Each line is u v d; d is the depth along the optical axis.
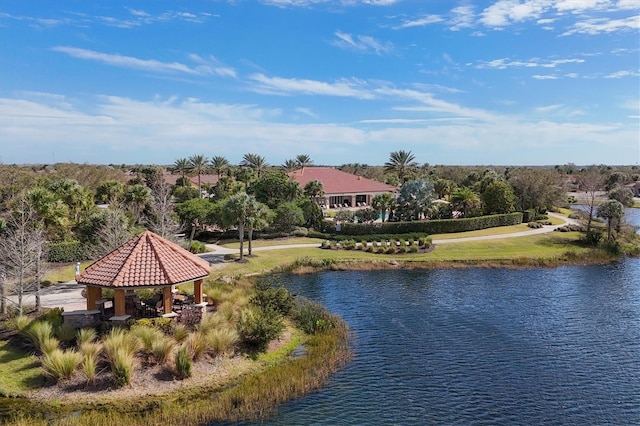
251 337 29.36
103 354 26.00
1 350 26.97
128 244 32.03
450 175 158.75
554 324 36.75
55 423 20.33
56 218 49.00
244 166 130.25
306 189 93.31
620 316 38.91
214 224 75.38
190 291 37.72
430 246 67.25
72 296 37.81
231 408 22.44
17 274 33.25
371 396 24.44
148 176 117.06
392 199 83.88
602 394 25.19
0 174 77.19
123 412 21.81
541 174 100.31
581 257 62.81
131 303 30.61
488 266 59.06
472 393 25.03
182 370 24.98
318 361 28.17
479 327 35.91
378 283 50.66
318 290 47.56
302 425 21.44
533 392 25.27
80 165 130.75
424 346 31.81
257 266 55.69
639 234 79.62
